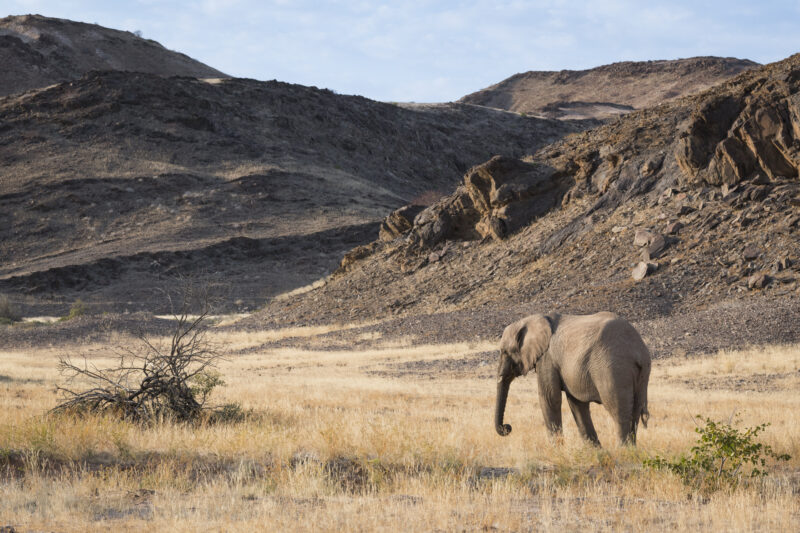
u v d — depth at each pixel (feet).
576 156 503.61
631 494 79.46
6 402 170.60
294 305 564.30
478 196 528.22
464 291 465.47
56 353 451.12
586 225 457.68
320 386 244.83
